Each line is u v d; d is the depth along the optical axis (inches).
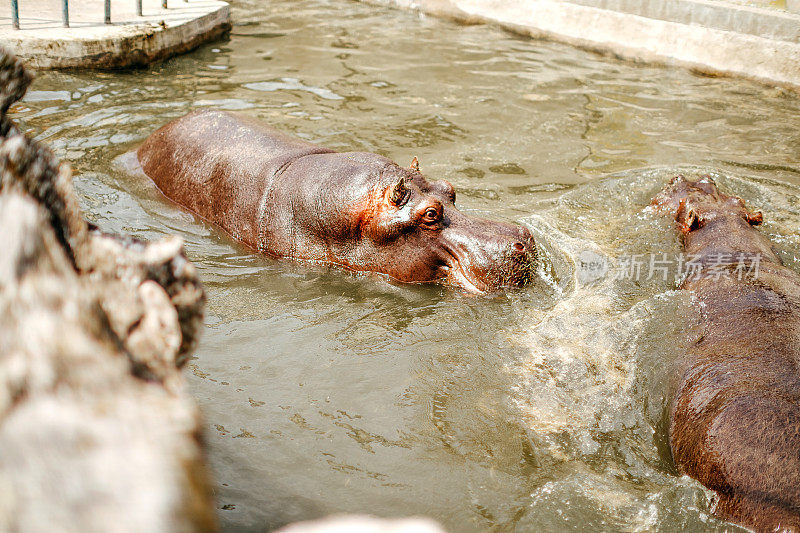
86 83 380.2
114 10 461.4
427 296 218.8
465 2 540.4
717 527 131.3
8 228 52.8
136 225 248.4
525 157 320.5
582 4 499.5
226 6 491.2
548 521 132.3
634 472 148.5
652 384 175.3
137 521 33.8
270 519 125.0
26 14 433.7
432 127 347.6
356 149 315.0
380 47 474.6
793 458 129.6
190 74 407.2
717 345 174.1
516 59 460.8
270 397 164.9
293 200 238.8
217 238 249.1
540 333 197.6
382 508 132.3
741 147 339.9
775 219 271.7
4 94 82.6
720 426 143.4
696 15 455.5
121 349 54.0
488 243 221.5
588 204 280.2
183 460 39.5
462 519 131.4
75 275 57.4
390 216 225.9
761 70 427.2
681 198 271.0
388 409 163.8
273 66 428.5
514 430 159.2
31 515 34.2
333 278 228.7
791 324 173.8
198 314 76.1
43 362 42.8
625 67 455.2
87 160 291.0
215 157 261.3
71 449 37.2
